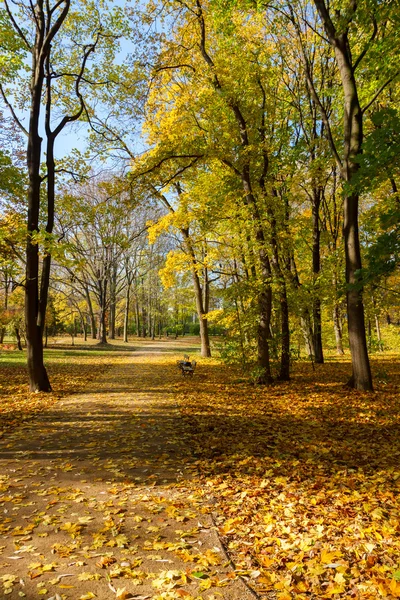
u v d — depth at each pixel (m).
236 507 4.30
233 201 13.70
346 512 4.13
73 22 13.47
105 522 3.93
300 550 3.41
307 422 8.11
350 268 10.81
